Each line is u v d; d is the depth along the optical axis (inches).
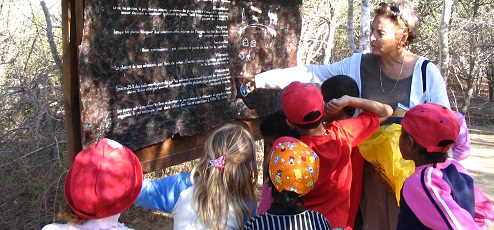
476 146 398.6
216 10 157.8
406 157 89.0
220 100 162.4
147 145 136.5
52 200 185.8
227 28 163.3
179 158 152.2
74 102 120.3
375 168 113.0
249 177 89.4
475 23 518.0
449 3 390.0
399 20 109.0
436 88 112.0
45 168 188.7
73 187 72.9
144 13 131.8
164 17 138.4
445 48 397.4
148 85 135.2
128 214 210.1
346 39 602.2
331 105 104.2
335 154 98.9
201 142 159.6
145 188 93.6
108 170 73.3
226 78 164.2
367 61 119.7
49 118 190.4
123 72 127.5
